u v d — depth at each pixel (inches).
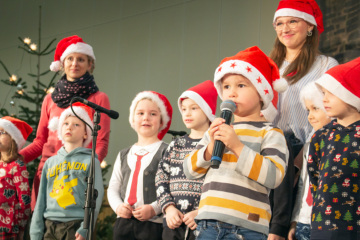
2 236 140.9
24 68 341.1
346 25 189.5
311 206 100.9
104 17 304.8
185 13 264.2
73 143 134.5
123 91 287.4
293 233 104.1
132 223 116.0
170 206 107.8
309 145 97.3
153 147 125.0
